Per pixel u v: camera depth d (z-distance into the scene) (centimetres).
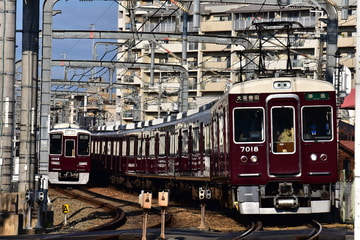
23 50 4541
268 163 4388
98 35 7631
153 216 5641
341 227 4062
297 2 6047
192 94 19575
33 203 4403
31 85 4522
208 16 19025
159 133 7881
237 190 4422
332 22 5950
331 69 5909
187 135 6681
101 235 3825
